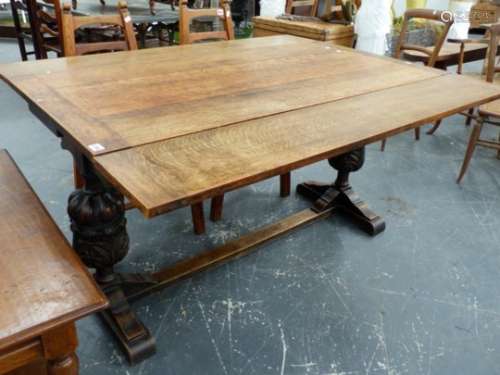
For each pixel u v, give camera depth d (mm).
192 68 1645
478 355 1460
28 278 922
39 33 3273
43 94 1292
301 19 3531
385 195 2375
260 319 1569
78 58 1695
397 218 2176
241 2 5645
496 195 2424
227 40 2283
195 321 1549
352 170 2059
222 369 1379
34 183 2287
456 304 1665
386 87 1534
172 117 1179
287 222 2012
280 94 1408
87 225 1337
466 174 2631
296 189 2369
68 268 956
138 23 3230
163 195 816
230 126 1145
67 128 1072
